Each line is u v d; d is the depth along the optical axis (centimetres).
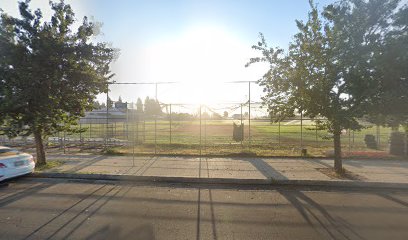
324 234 497
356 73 787
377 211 622
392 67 768
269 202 689
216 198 724
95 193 766
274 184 877
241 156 1319
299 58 894
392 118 879
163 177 922
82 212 610
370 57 798
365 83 792
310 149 1538
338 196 745
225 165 1116
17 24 991
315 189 821
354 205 665
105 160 1236
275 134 2833
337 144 981
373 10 820
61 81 1030
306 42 888
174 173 972
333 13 848
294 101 929
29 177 968
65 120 1143
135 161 1206
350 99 873
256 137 2472
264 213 608
